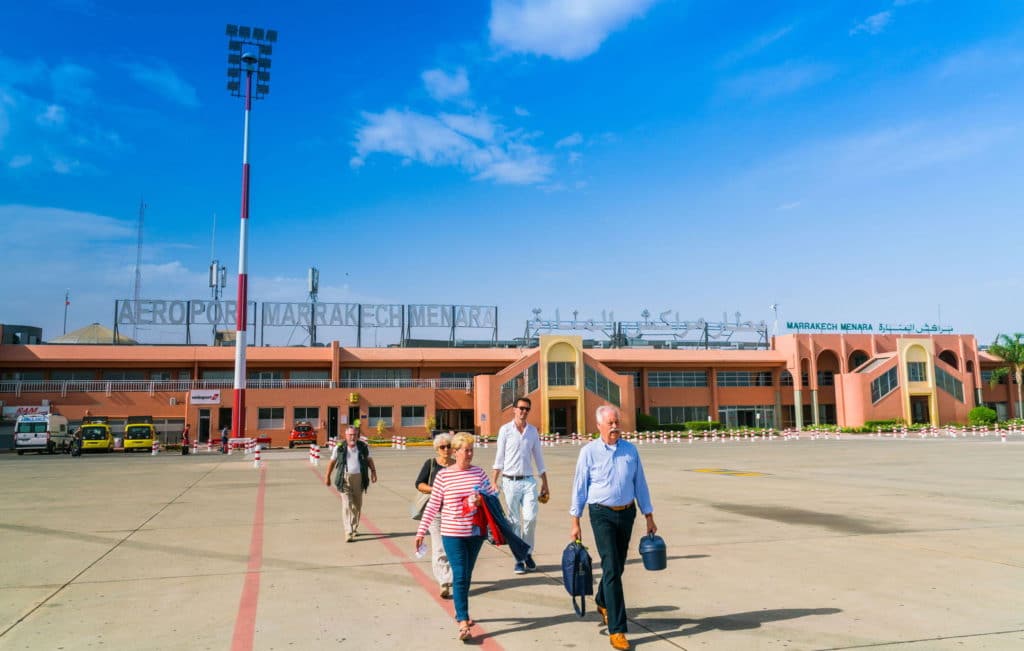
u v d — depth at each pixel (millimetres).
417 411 54906
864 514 12375
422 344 63406
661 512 12812
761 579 7535
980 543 9562
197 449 46688
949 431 54844
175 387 53438
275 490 17781
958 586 7160
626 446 5906
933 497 14891
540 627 5953
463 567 5758
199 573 8062
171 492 17297
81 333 68312
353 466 10219
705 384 64812
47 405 49188
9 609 6566
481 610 6504
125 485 19391
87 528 11406
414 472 23719
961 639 5488
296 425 50375
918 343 63531
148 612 6445
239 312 43188
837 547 9305
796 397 64500
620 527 5727
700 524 11383
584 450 5969
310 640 5621
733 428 61250
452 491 5977
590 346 67062
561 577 7824
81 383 52031
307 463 30312
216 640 5633
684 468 23828
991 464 24391
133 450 43156
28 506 14438
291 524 11805
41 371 53750
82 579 7766
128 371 55000
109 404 50812
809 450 35219
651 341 68062
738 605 6535
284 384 54812
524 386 54688
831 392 66500
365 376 58938
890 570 7914
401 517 12641
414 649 5391
